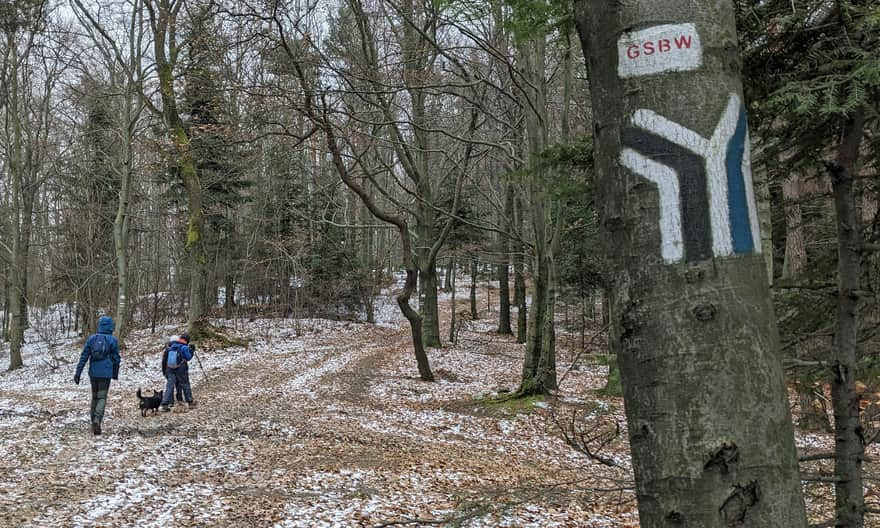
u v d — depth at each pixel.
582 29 1.37
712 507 1.08
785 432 1.13
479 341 26.69
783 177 2.94
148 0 17.11
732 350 1.12
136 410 11.28
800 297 2.86
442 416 11.62
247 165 19.73
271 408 11.70
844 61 2.01
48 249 28.23
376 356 20.81
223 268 31.14
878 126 2.45
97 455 7.63
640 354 1.18
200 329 20.92
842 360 2.23
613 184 1.26
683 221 1.17
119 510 5.60
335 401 12.73
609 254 1.27
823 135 2.50
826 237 3.79
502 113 14.30
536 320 12.88
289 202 30.12
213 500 6.00
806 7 2.17
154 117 20.59
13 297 21.81
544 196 3.88
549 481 6.87
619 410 10.68
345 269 32.41
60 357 21.95
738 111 1.22
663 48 1.22
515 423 10.89
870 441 2.43
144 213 30.11
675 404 1.12
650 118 1.21
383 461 7.96
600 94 1.31
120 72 21.23
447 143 17.31
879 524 3.15
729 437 1.09
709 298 1.13
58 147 28.95
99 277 25.64
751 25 2.28
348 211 29.20
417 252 19.27
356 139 11.76
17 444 8.12
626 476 6.60
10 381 18.34
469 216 23.52
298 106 8.48
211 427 9.65
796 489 1.12
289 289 30.77
